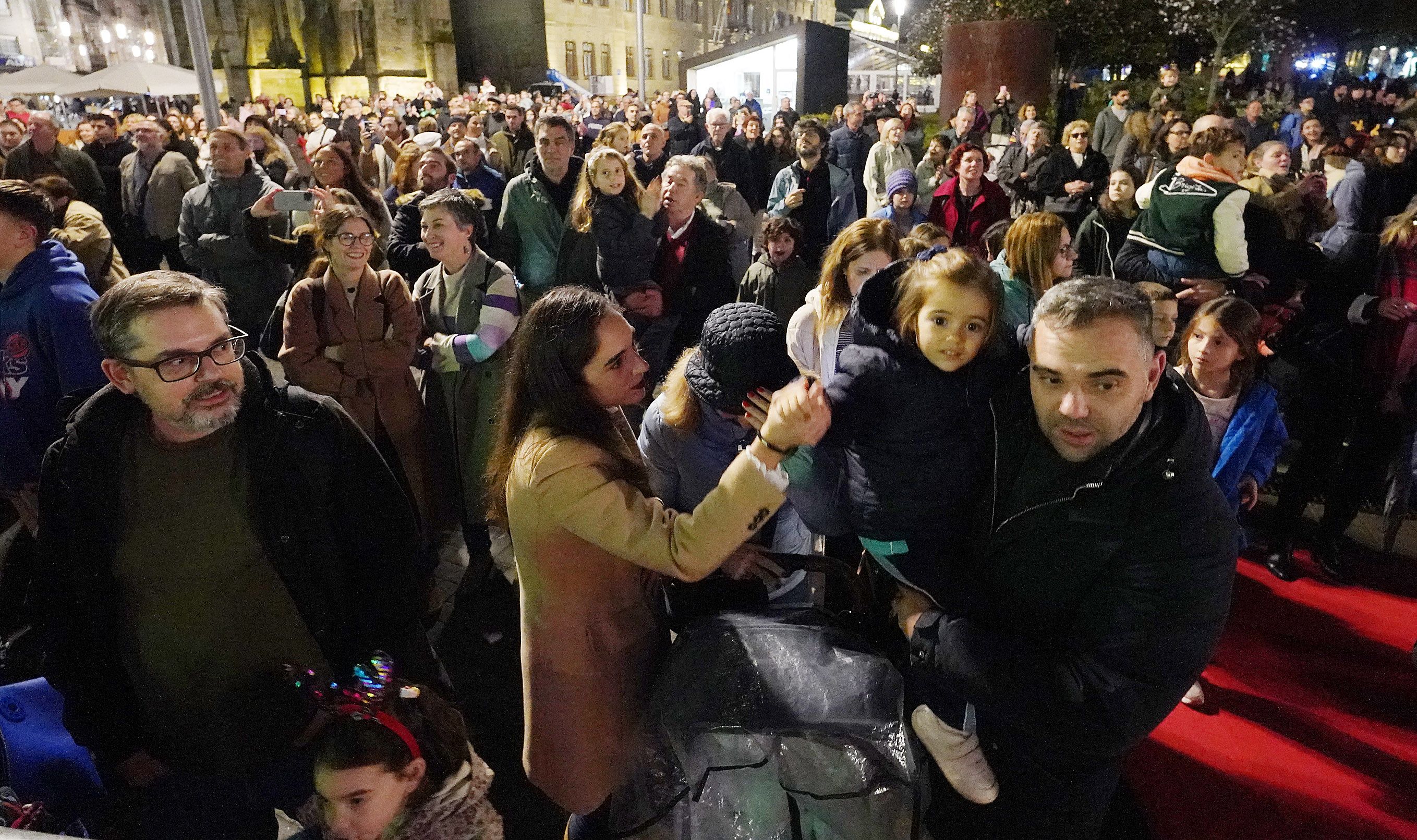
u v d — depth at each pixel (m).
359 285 3.00
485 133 11.20
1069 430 1.30
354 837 1.64
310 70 36.38
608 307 1.54
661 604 1.84
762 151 10.01
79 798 1.78
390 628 1.92
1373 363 3.22
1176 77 12.06
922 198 7.59
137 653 1.73
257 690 1.79
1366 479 3.37
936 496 1.51
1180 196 3.58
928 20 17.67
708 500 1.42
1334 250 4.99
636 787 1.60
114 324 1.47
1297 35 22.72
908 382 1.47
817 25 18.08
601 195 3.72
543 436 1.53
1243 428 2.75
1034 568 1.44
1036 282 3.08
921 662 1.57
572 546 1.56
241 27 35.41
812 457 1.77
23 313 2.40
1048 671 1.42
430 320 3.36
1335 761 2.56
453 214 3.19
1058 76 15.15
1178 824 2.36
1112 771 1.69
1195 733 2.68
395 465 2.94
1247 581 3.49
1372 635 3.14
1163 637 1.34
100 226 3.73
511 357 1.64
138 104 22.58
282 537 1.70
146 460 1.64
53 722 1.84
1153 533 1.33
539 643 1.65
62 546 1.67
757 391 1.62
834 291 2.69
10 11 24.91
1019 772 1.69
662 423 1.97
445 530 3.51
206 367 1.52
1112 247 4.22
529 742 1.73
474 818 1.79
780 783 1.45
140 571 1.67
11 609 1.85
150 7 32.44
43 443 2.51
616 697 1.69
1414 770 2.52
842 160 9.76
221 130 4.38
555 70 35.84
